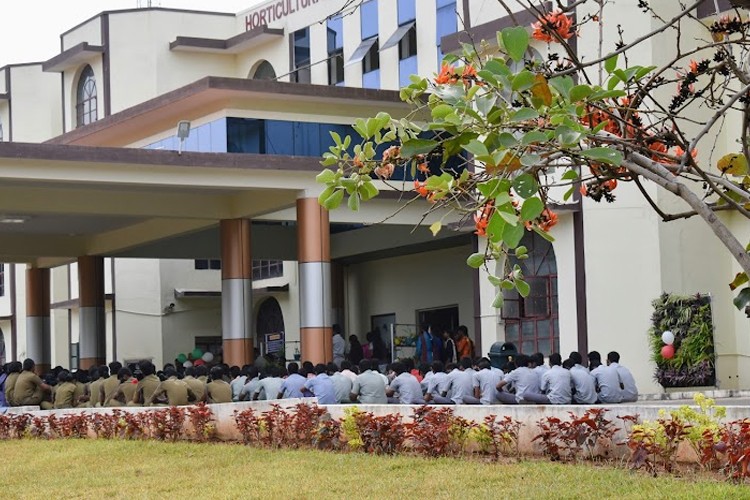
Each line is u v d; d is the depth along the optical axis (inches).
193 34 1540.4
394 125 308.2
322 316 973.8
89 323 1291.8
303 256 979.3
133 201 1021.2
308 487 497.0
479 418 575.8
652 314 909.2
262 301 1515.7
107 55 1524.4
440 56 1245.1
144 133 1121.4
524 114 255.8
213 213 1056.2
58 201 986.7
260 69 1529.3
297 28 1456.7
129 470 596.1
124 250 1266.0
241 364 1045.8
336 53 1393.9
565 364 757.9
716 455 458.3
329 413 642.8
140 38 1521.9
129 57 1521.9
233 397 840.9
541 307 989.8
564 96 263.4
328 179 298.2
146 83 1514.5
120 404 832.3
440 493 459.8
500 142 249.9
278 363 1283.2
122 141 1162.0
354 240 1315.2
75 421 770.8
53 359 1701.5
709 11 882.8
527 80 255.1
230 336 1050.7
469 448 567.8
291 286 1454.2
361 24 1359.5
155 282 1525.6
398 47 1299.2
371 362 788.0
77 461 645.3
